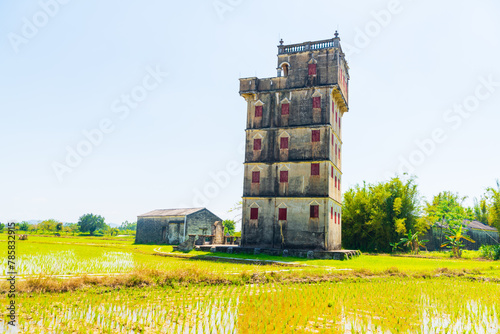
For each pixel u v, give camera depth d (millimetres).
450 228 56469
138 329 10977
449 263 33438
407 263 32562
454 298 16609
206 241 43844
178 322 11797
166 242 61625
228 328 11352
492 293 18141
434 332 11664
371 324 12211
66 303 13555
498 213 50750
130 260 28469
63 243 49562
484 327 12227
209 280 18859
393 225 52594
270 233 37562
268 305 14344
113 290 16109
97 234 97500
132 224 158875
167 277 18344
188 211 63062
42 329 10609
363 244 52656
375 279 21938
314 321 12352
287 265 28031
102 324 11281
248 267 25797
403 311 14016
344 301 15375
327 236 35750
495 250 44000
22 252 31125
